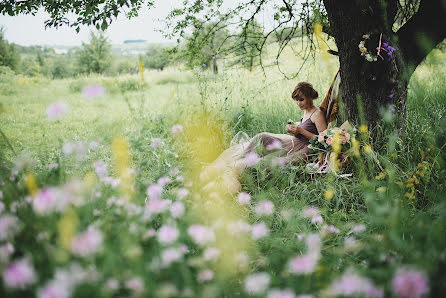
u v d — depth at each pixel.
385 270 1.56
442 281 1.35
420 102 2.74
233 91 6.17
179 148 4.16
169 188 2.89
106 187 2.13
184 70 5.37
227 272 1.67
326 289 1.46
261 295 1.49
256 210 2.59
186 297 1.39
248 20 4.60
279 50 4.78
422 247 1.70
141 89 3.94
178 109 5.41
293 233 2.29
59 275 1.17
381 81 3.35
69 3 4.09
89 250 1.31
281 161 3.23
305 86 3.77
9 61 25.97
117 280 1.35
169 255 1.44
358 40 3.29
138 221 1.72
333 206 2.86
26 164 1.99
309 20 4.38
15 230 1.51
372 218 2.21
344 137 3.15
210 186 2.96
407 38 3.35
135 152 3.88
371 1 3.19
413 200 2.56
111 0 3.60
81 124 6.12
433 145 2.79
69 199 1.63
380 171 3.12
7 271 1.15
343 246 2.03
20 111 7.27
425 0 3.32
